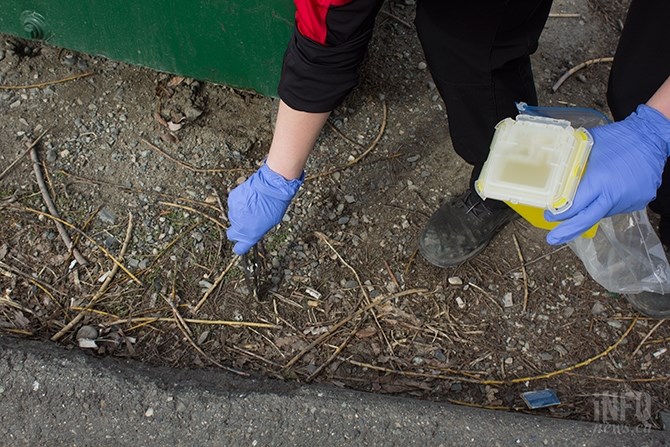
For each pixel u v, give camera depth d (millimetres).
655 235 2053
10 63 2359
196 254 2080
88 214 2123
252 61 2154
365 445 1743
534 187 1283
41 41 2246
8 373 1760
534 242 2211
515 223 2240
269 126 2357
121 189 2182
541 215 1595
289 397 1774
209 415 1741
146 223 2125
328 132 2367
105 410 1740
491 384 1941
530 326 2053
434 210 2246
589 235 1649
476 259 2162
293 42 1394
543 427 1775
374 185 2275
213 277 2045
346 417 1760
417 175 2312
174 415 1738
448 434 1755
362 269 2107
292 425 1747
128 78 2393
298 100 1419
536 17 1713
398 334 2004
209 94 2391
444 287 2098
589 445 1764
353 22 1282
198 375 1837
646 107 1463
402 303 2059
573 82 2629
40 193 2141
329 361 1936
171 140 2291
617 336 2047
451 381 1936
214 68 2209
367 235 2172
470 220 2086
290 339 1965
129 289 2004
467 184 2311
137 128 2303
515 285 2119
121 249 2068
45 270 2014
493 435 1758
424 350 1984
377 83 2490
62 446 1722
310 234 2148
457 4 1599
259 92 2264
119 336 1921
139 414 1738
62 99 2326
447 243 2090
